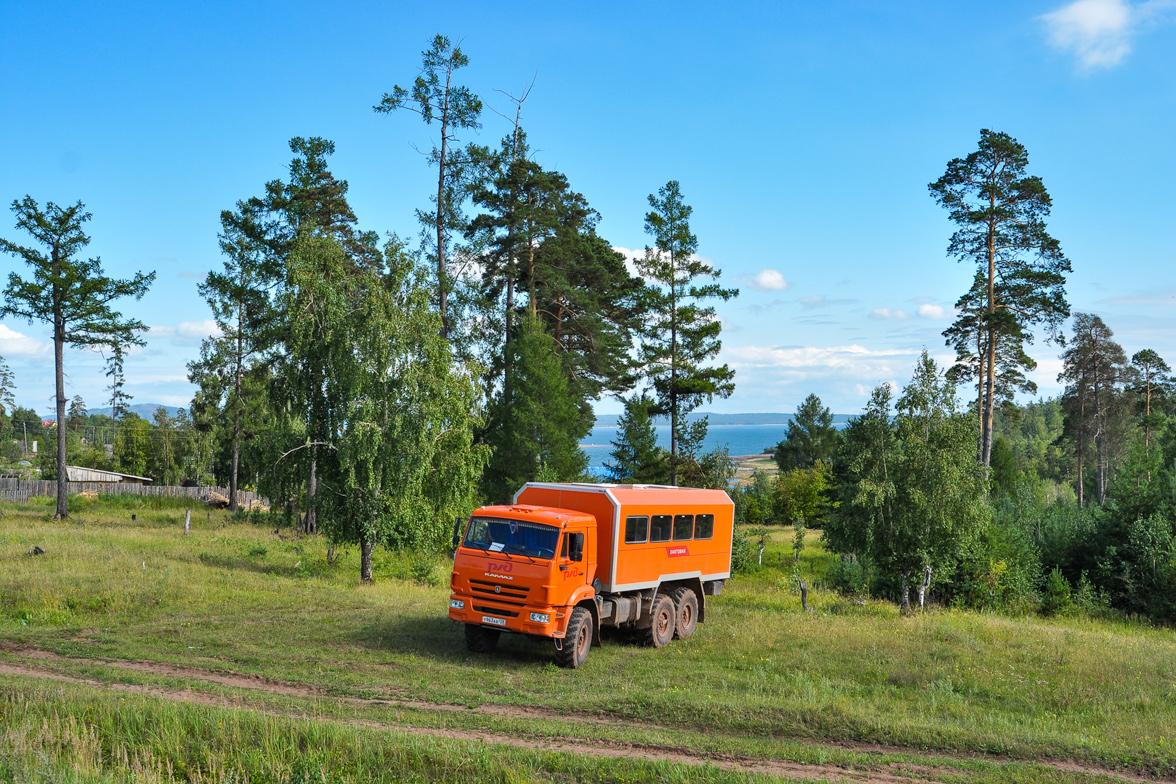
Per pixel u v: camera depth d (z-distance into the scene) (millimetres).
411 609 19281
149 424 89062
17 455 116625
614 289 47156
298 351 26062
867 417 25703
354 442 24578
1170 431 59906
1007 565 32250
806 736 10484
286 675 12688
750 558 39438
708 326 42531
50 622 16281
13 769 6559
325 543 34438
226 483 64625
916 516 24672
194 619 16984
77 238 38094
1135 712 12633
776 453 89938
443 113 36062
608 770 8391
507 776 7934
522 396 36375
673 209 42875
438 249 36219
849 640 17328
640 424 44031
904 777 8945
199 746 8305
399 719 10297
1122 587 32969
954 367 40750
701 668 14914
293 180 38781
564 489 16625
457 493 26344
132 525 39188
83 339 39031
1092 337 63250
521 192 41250
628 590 16266
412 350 25672
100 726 8742
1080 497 63906
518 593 14375
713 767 8602
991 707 12859
